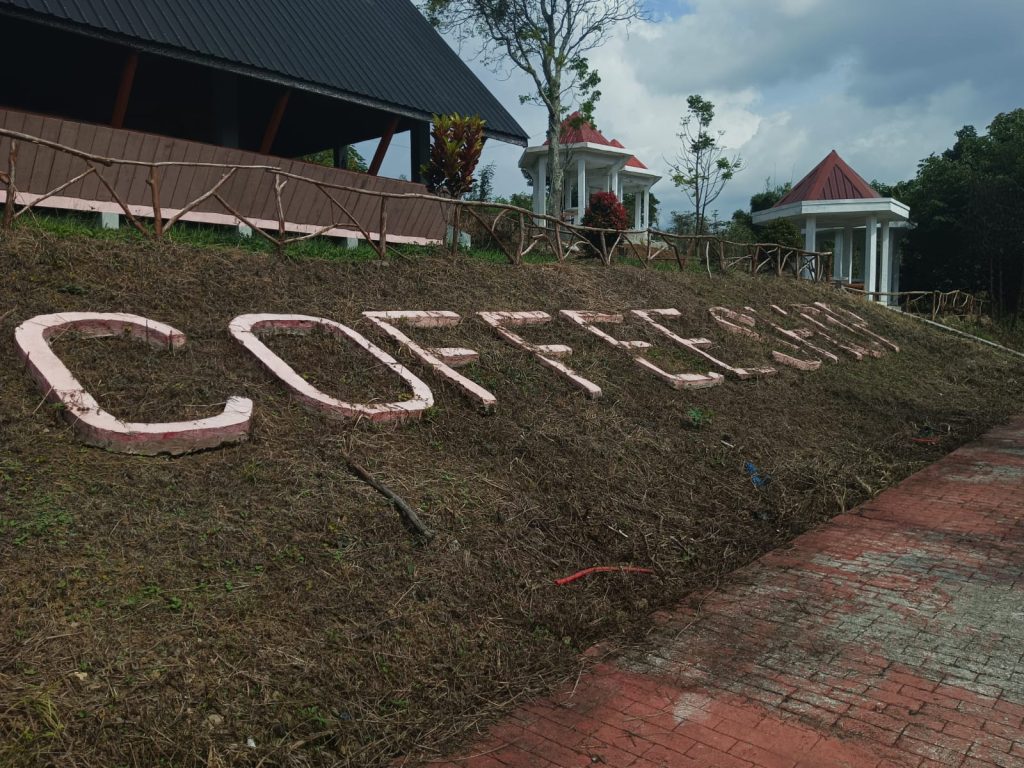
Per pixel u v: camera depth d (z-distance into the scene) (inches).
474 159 572.7
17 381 211.6
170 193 407.5
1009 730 149.3
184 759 130.5
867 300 799.1
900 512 294.5
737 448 324.5
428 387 276.2
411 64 621.9
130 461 196.1
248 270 323.9
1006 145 1213.1
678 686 169.9
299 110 685.9
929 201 1282.0
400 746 146.1
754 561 245.6
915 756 141.8
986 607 206.7
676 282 557.6
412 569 191.0
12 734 123.4
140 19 449.4
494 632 183.2
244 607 163.8
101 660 141.2
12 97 605.6
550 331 383.6
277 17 564.7
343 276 354.3
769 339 505.0
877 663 177.8
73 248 285.9
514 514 227.8
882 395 470.3
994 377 619.2
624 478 271.6
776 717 156.6
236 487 198.4
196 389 232.1
